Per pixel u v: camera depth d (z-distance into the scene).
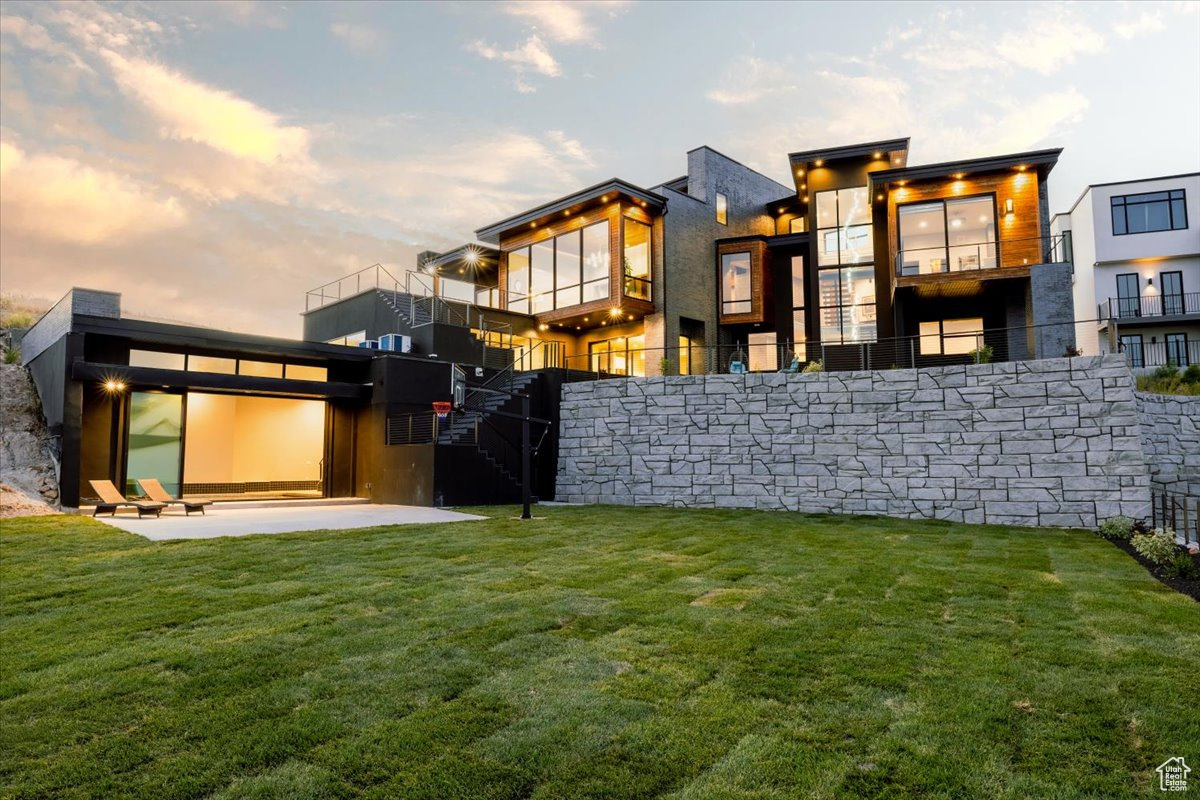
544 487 19.72
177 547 9.98
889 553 10.13
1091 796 3.04
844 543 11.15
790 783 3.16
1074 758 3.42
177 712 4.02
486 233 27.98
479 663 4.94
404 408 19.47
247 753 3.48
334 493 19.91
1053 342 18.86
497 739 3.65
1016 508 14.41
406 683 4.52
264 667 4.82
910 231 21.89
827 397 16.58
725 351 26.66
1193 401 16.39
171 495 17.83
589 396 19.61
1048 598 7.10
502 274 28.56
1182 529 12.73
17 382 19.53
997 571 8.69
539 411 20.11
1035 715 3.98
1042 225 20.53
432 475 16.95
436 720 3.90
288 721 3.88
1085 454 13.95
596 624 6.00
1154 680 4.52
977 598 7.11
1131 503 13.47
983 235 21.00
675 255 25.38
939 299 22.48
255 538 10.98
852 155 23.92
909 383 15.77
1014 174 20.78
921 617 6.30
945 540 11.67
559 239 26.08
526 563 9.05
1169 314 30.88
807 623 6.06
